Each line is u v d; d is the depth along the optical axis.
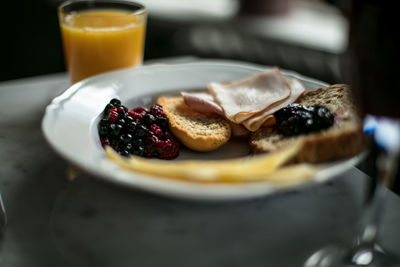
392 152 0.27
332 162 0.33
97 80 0.40
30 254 0.27
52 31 0.98
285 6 0.93
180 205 0.31
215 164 0.29
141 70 0.43
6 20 0.93
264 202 0.31
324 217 0.30
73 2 0.46
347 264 0.27
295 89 0.40
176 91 0.43
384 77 0.24
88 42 0.44
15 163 0.34
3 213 0.29
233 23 0.89
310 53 0.77
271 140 0.35
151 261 0.27
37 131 0.39
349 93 0.37
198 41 0.84
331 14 0.94
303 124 0.34
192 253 0.27
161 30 0.95
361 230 0.29
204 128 0.38
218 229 0.29
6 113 0.42
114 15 0.46
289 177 0.27
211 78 0.44
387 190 0.33
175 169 0.28
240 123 0.38
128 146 0.36
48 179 0.33
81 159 0.29
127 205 0.30
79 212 0.30
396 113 0.25
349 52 0.26
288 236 0.29
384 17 0.23
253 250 0.28
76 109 0.36
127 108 0.40
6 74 0.95
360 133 0.31
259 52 0.79
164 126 0.38
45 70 0.97
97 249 0.27
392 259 0.27
